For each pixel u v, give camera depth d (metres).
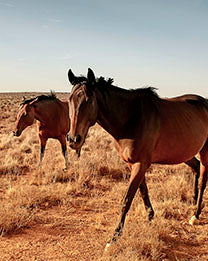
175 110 4.62
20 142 15.30
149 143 4.02
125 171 8.27
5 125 26.23
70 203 5.92
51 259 3.69
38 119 8.88
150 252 3.82
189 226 4.81
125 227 4.28
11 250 3.92
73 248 3.99
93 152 11.20
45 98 9.10
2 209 4.92
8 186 7.00
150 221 4.65
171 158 4.55
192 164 5.66
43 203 5.86
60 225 4.79
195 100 5.31
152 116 4.13
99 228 4.65
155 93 4.58
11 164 8.98
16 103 56.06
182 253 3.90
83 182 7.11
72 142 3.54
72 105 3.65
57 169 8.41
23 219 4.82
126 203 3.93
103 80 4.16
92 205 5.81
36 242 4.18
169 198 5.94
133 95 4.25
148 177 7.96
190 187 6.59
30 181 7.31
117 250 3.74
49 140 15.45
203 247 4.10
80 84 3.77
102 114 4.04
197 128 4.77
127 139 4.02
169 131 4.31
